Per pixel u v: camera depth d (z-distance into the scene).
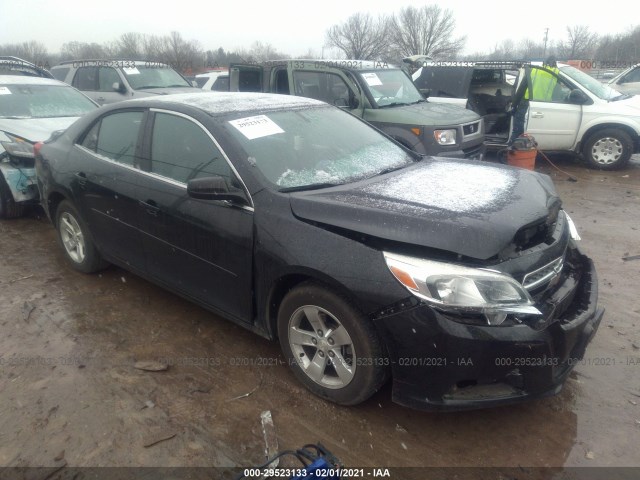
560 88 9.46
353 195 3.10
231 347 3.72
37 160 5.01
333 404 3.11
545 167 9.80
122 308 4.27
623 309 4.20
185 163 3.60
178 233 3.60
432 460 2.72
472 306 2.53
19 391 3.23
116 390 3.25
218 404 3.13
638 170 9.38
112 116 4.28
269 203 3.11
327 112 4.25
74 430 2.91
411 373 2.68
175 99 4.00
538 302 2.77
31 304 4.33
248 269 3.21
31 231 6.09
